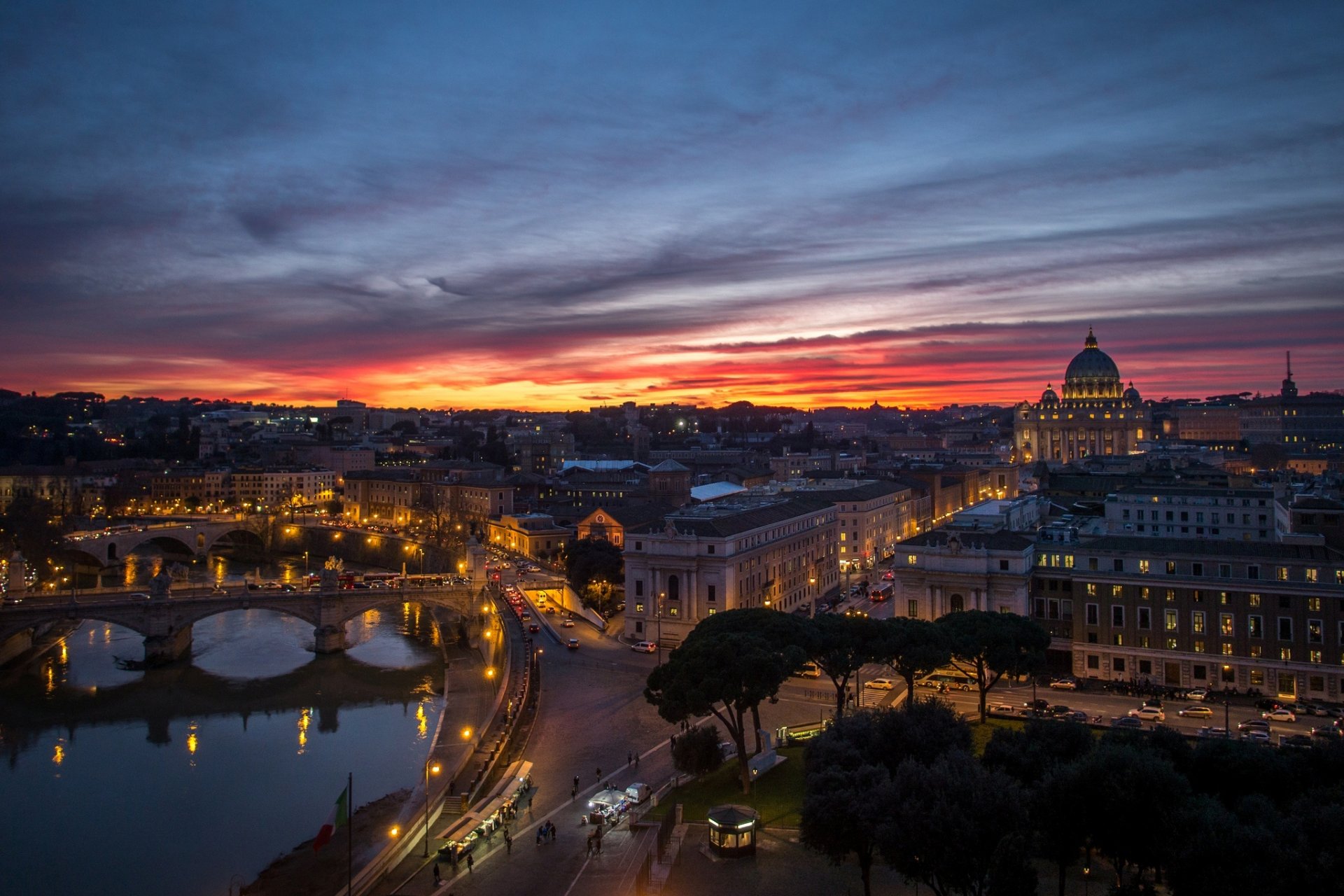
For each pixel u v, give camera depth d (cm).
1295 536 17412
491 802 11638
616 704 15538
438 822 11275
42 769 15412
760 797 11306
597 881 9375
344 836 12431
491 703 18238
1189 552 16062
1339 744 9419
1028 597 17162
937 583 17738
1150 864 8150
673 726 14350
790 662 11838
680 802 11375
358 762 15612
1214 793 9219
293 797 14100
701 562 19512
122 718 18275
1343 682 14700
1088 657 16538
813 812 8562
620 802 11038
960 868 7625
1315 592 14950
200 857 12100
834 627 13725
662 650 19325
